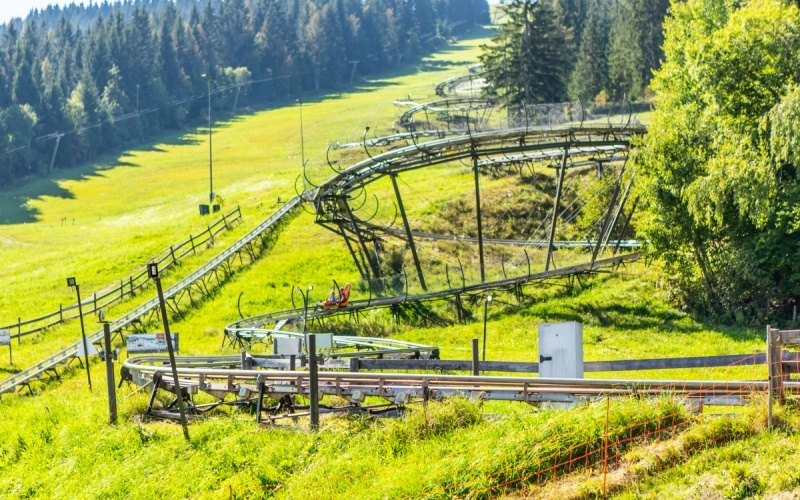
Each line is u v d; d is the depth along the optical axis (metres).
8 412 39.72
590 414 21.17
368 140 87.38
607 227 68.56
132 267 73.81
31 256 90.12
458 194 80.50
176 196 129.38
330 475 22.59
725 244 54.06
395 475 21.20
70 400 38.41
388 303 55.66
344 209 63.62
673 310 53.91
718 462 18.78
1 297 70.56
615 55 132.25
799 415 19.61
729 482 18.00
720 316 52.62
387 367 31.66
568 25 154.00
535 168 85.19
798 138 46.19
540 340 26.94
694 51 55.09
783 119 46.53
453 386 25.50
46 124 181.38
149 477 25.72
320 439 25.22
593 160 73.38
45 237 106.44
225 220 83.62
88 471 27.59
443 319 55.22
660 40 131.50
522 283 58.38
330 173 81.00
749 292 52.28
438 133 77.94
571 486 19.09
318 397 27.39
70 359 51.38
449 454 21.59
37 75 198.12
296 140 171.38
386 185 89.25
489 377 24.41
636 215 73.25
